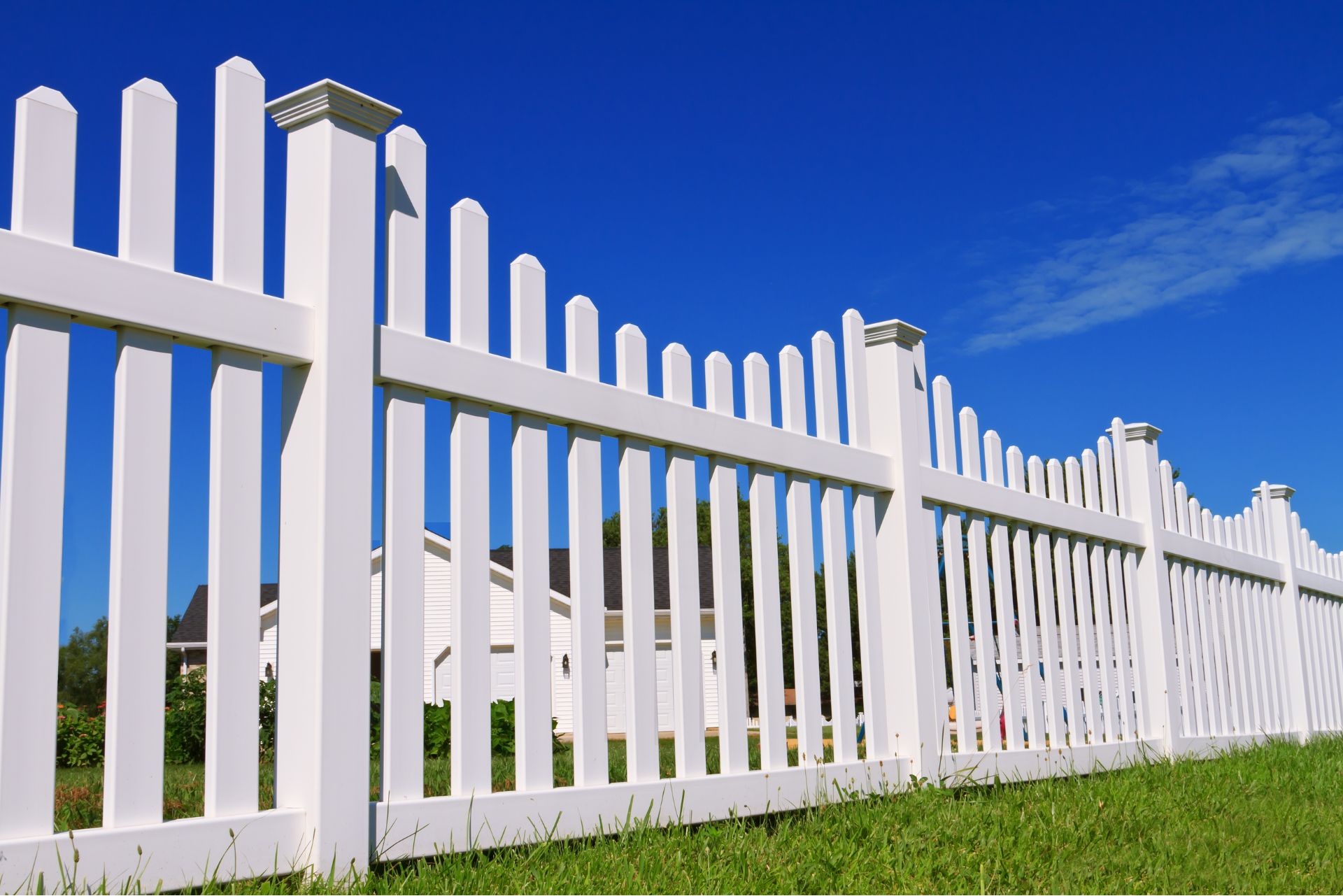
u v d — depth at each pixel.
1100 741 5.38
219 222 2.42
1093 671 5.43
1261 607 7.63
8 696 1.98
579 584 3.10
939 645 4.40
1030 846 3.00
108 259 2.18
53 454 2.10
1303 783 4.47
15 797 1.98
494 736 12.12
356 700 2.44
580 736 3.02
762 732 3.62
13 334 2.06
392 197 2.78
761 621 3.69
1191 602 6.52
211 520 2.33
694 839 2.91
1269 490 8.09
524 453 2.99
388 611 2.59
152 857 2.09
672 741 14.73
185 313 2.29
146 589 2.20
